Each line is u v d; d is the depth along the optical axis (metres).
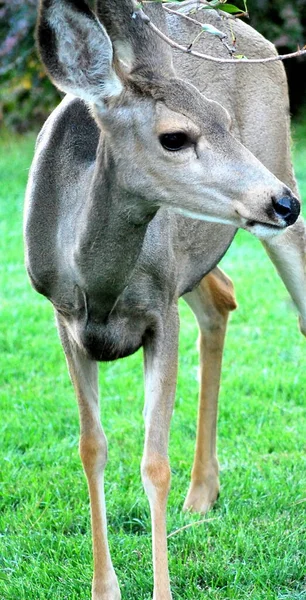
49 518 9.73
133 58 7.63
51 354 14.48
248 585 8.59
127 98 7.46
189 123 7.37
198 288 10.62
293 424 12.03
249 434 11.74
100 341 8.27
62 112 8.42
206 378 10.41
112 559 9.04
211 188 7.39
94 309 8.09
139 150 7.47
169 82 7.51
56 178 8.25
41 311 16.33
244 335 15.11
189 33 9.82
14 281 18.09
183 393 12.94
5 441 11.56
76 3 7.30
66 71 7.46
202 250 9.49
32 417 12.21
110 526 9.72
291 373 13.45
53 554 9.11
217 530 9.53
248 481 10.45
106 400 12.86
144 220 7.74
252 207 7.32
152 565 8.79
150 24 7.25
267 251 10.26
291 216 7.34
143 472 8.41
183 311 16.47
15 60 29.09
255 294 16.80
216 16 10.08
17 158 27.50
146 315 8.36
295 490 10.17
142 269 8.17
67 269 8.17
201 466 10.25
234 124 10.02
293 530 9.44
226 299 10.69
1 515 9.93
